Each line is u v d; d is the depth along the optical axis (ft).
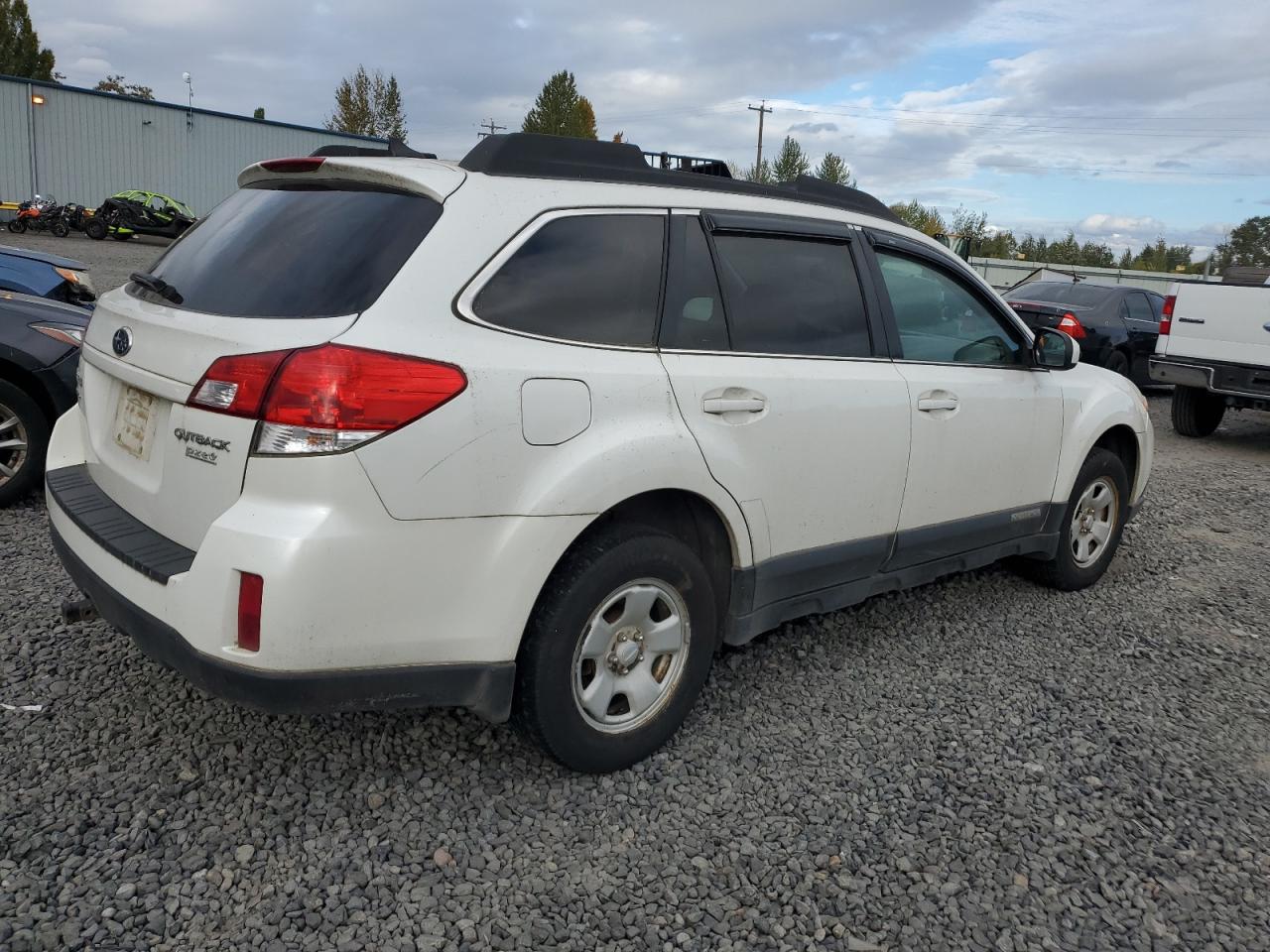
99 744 9.97
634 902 8.21
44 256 26.43
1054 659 13.94
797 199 12.12
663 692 10.30
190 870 8.18
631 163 10.44
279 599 7.57
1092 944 8.09
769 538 10.94
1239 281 38.91
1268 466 31.73
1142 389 47.21
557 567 9.23
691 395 9.96
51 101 111.55
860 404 11.71
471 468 8.27
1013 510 14.67
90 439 10.55
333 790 9.45
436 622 8.34
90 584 9.13
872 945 7.90
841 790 10.12
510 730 10.77
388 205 9.01
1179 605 16.75
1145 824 9.89
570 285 9.39
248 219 9.91
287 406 7.71
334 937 7.54
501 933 7.72
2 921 7.37
